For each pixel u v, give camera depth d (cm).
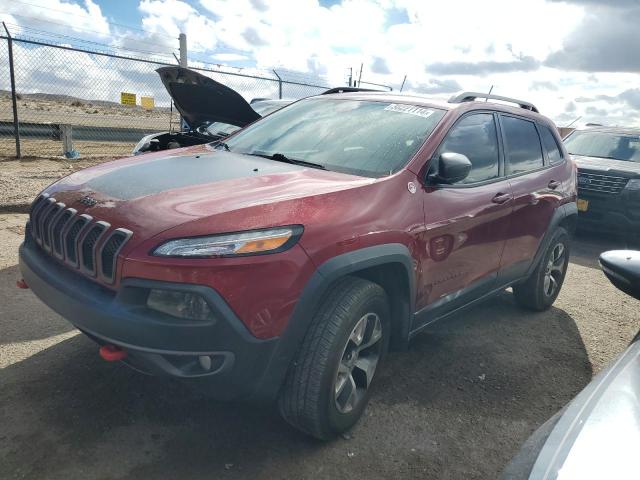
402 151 308
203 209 228
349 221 250
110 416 271
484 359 376
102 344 233
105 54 1109
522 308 483
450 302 338
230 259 211
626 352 193
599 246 783
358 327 263
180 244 211
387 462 258
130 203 239
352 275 267
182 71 502
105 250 224
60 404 277
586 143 892
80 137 1379
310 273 230
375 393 318
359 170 300
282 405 251
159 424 269
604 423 143
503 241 377
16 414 266
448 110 342
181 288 206
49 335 350
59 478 227
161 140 589
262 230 222
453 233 316
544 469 134
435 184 306
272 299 220
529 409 317
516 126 417
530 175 415
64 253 247
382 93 390
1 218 645
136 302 214
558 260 482
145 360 213
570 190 476
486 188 353
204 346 210
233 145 370
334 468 250
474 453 272
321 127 352
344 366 262
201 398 294
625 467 126
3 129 1257
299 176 281
